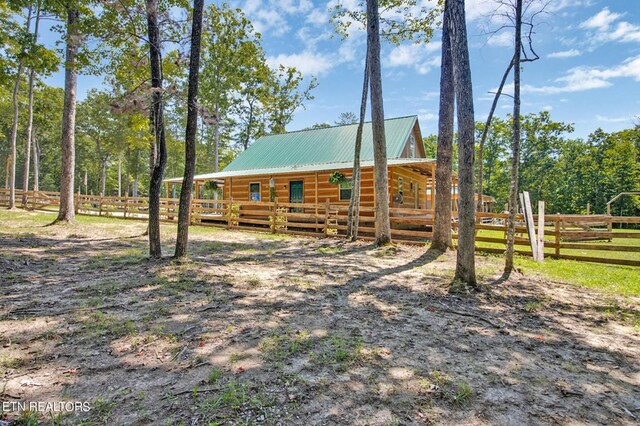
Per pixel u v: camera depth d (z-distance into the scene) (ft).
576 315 14.33
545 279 20.65
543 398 8.05
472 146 17.37
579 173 134.10
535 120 138.51
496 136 142.92
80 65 30.76
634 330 12.73
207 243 33.06
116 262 21.77
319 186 55.72
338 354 9.85
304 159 60.54
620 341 11.67
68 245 28.22
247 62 84.99
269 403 7.45
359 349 10.33
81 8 32.37
